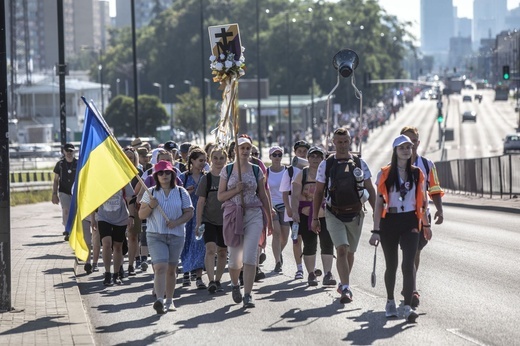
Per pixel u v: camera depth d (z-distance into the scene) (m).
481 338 28.98
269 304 36.56
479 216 82.94
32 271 46.31
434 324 31.38
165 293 39.44
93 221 44.66
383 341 28.89
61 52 77.62
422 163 35.00
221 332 31.20
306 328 31.41
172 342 29.86
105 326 33.03
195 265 41.47
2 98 34.06
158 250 35.09
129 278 45.81
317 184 36.38
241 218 36.22
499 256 50.19
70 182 61.66
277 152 46.09
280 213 46.09
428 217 34.72
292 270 47.03
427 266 46.19
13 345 28.31
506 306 34.44
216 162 39.09
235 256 36.50
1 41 33.84
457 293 37.59
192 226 41.81
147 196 35.09
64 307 35.31
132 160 48.16
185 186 42.16
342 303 36.16
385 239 32.38
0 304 34.56
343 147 36.31
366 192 36.84
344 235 36.22
